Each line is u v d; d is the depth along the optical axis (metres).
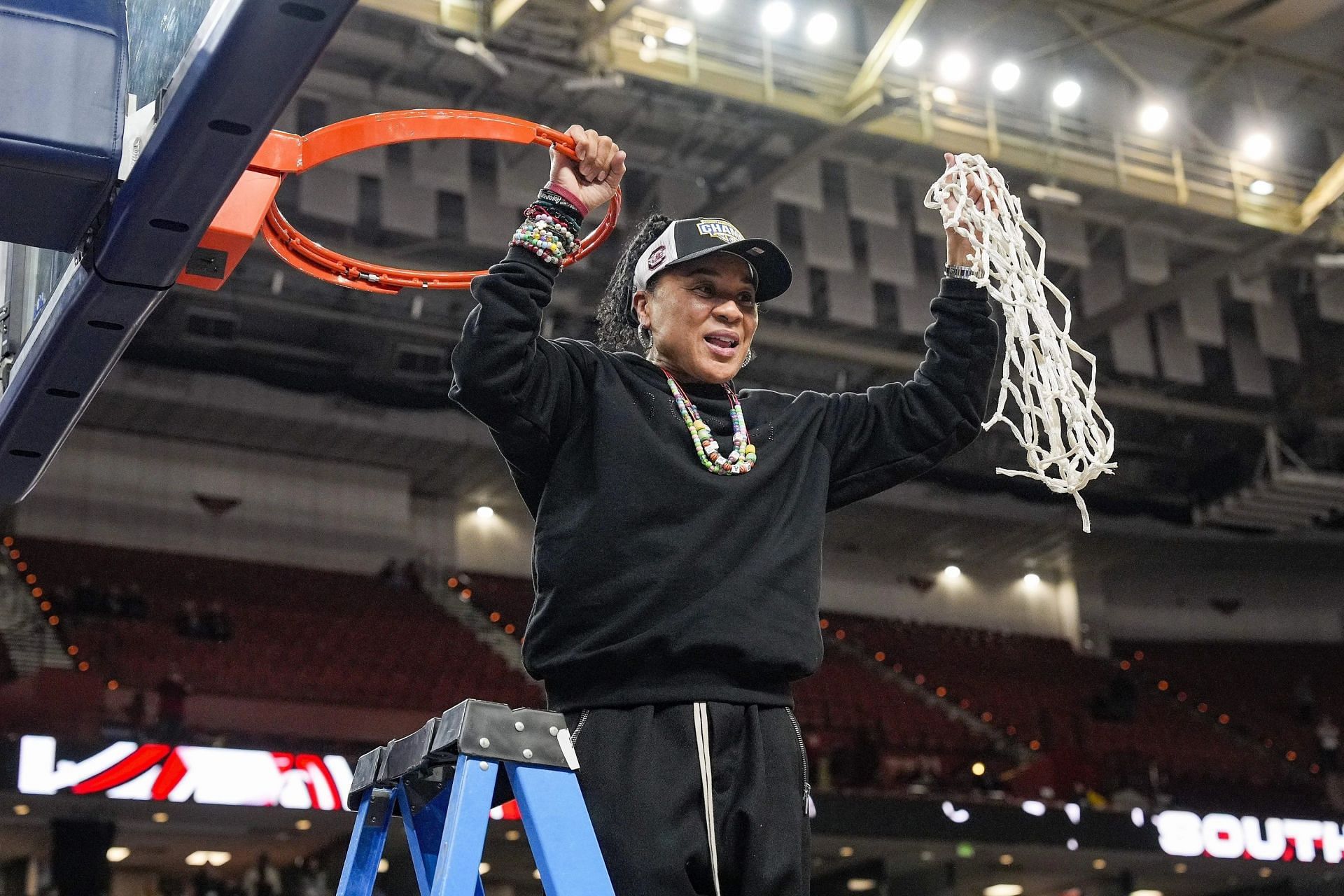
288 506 18.58
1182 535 21.38
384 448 18.67
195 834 13.05
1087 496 19.97
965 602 22.78
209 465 18.25
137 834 12.87
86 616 15.14
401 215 13.30
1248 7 13.05
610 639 1.74
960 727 18.59
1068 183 14.50
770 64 12.28
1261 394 17.31
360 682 15.48
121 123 2.16
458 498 20.27
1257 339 17.19
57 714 11.89
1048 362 2.02
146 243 2.18
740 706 1.75
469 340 1.76
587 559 1.78
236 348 16.45
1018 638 22.59
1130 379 18.64
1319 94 14.57
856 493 2.07
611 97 13.10
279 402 17.61
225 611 16.33
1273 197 14.21
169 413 17.41
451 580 19.58
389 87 13.04
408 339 16.80
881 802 13.57
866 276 15.54
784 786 1.72
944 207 2.18
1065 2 12.95
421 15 10.90
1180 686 21.89
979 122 13.20
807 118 13.09
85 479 17.48
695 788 1.67
